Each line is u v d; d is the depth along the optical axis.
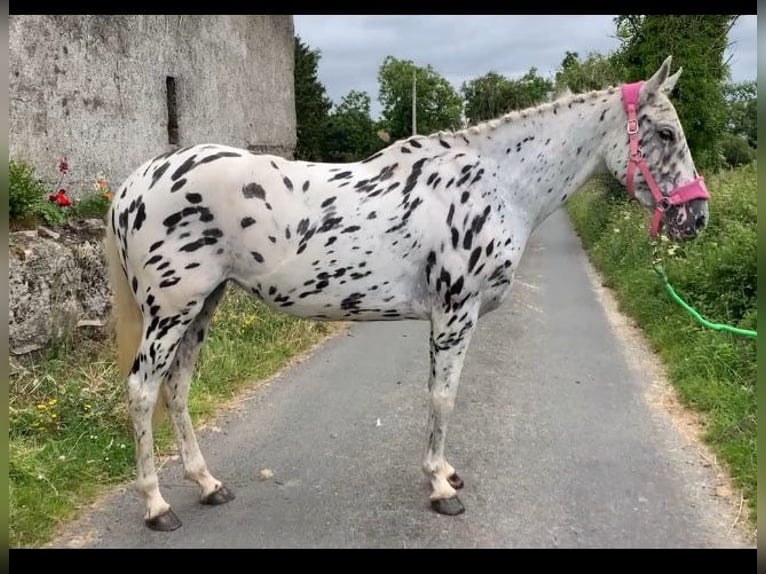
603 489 3.76
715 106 12.28
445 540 3.27
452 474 3.75
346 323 7.66
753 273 6.48
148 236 3.16
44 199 5.78
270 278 3.27
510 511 3.53
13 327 4.66
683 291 7.08
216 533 3.34
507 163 3.46
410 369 5.95
